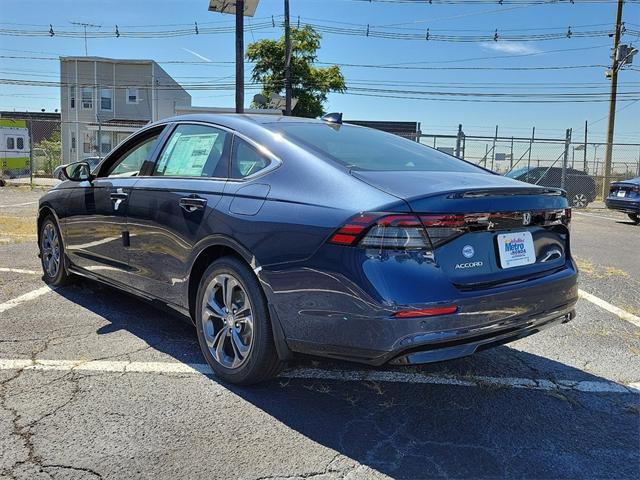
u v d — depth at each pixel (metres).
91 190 4.43
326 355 2.76
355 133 3.79
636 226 12.34
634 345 4.14
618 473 2.49
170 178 3.71
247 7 14.44
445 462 2.53
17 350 3.68
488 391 3.29
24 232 8.30
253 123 3.50
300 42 31.52
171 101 39.78
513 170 18.38
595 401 3.19
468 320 2.62
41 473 2.33
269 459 2.50
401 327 2.51
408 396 3.19
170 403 3.00
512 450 2.65
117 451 2.52
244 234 3.02
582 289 5.87
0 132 22.72
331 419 2.89
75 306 4.67
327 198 2.79
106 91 34.03
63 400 3.00
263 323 2.99
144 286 3.90
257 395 3.14
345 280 2.60
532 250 3.06
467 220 2.68
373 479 2.38
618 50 22.23
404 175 2.98
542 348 4.04
